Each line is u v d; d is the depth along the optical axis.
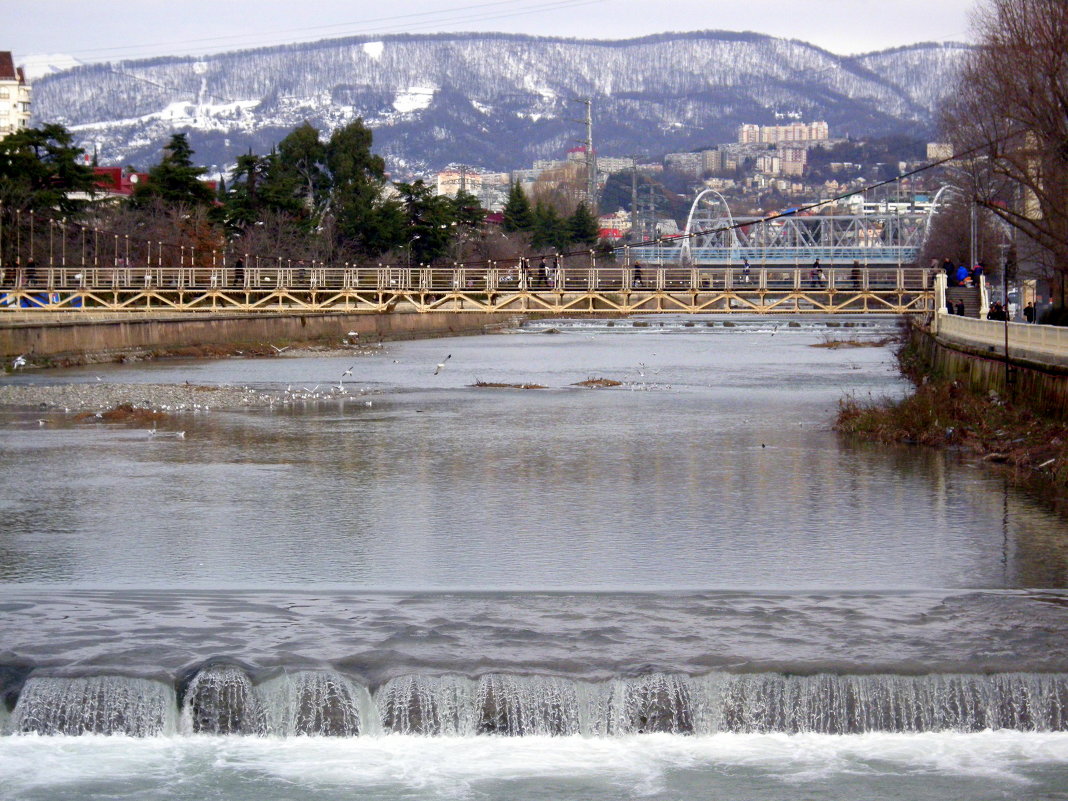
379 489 48.09
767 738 24.16
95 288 121.19
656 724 24.58
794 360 124.50
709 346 151.75
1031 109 72.38
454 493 47.22
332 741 24.02
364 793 21.89
